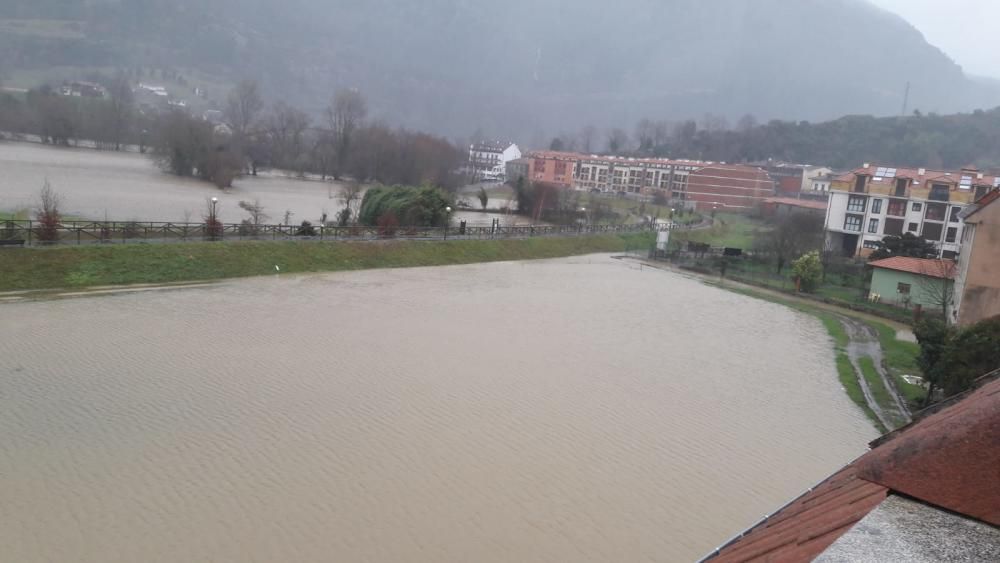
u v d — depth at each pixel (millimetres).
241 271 47156
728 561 6602
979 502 4859
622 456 24172
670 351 39000
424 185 75375
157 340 31438
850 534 4566
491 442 24094
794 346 43469
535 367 33031
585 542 18766
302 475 20578
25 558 15805
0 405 23328
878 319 55500
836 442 27656
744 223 124625
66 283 39375
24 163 111625
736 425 28375
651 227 100062
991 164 180875
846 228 83062
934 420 7250
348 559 16906
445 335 36938
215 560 16391
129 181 103062
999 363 28297
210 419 23719
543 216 107188
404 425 24719
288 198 104875
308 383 27797
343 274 51812
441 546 17844
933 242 74875
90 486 18984
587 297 52812
